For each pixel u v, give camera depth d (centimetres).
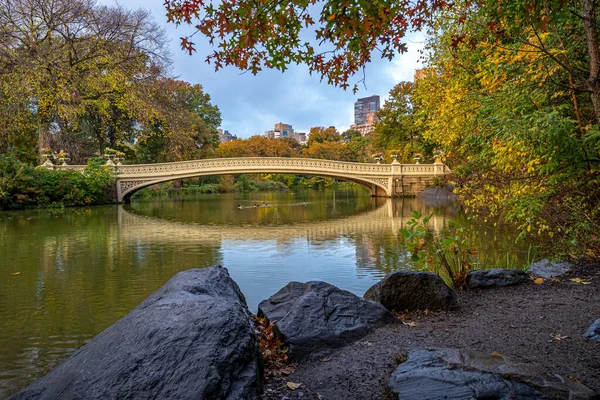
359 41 267
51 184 1905
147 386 151
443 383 180
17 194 1744
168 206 2086
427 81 1057
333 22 259
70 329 390
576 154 457
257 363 191
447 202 2148
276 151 5584
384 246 833
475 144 817
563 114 553
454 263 451
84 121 2361
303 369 234
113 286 539
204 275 280
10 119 1794
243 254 764
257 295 498
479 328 291
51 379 163
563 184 545
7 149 1964
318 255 745
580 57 556
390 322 303
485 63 594
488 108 625
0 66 1717
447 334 280
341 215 1559
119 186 2214
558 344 250
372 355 245
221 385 156
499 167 608
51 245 869
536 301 352
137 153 3103
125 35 2008
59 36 1975
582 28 505
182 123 2384
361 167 2534
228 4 237
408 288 349
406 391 180
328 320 280
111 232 1080
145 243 899
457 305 346
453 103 848
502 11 307
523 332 277
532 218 582
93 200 2084
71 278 581
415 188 2602
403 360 227
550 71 489
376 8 234
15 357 330
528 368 189
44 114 2011
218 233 1071
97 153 2703
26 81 1745
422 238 417
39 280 570
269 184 4844
